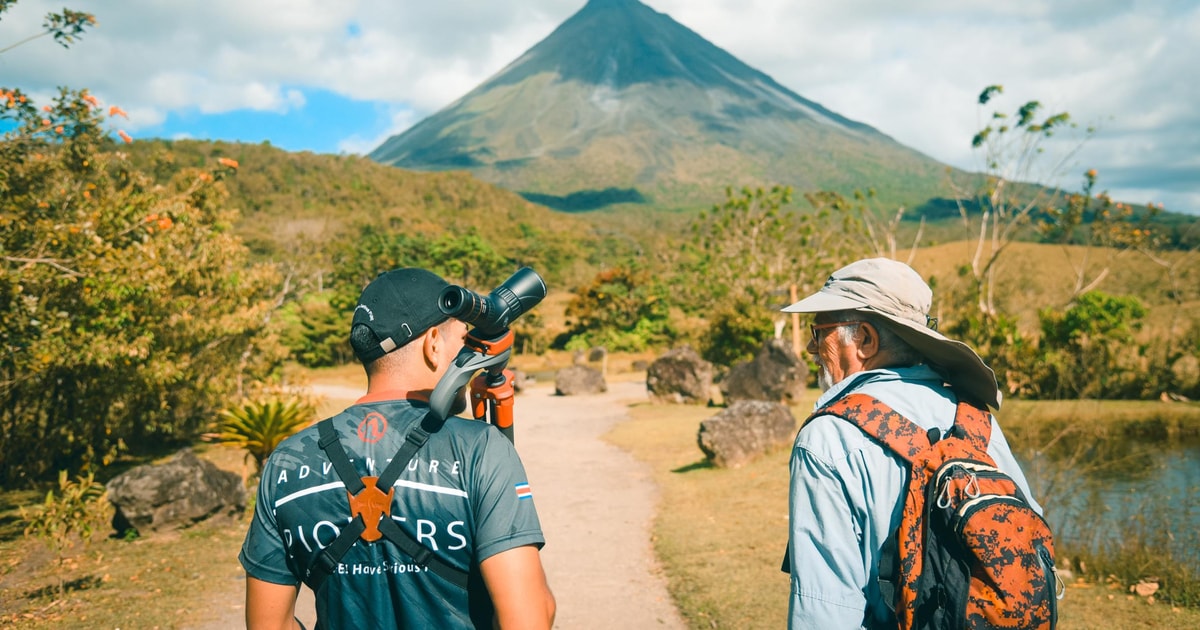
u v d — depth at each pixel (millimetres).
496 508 1439
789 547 1629
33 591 6406
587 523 8891
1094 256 70062
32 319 8180
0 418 10758
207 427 16688
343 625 1456
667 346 61562
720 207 47438
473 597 1453
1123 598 5262
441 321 1612
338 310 60844
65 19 7418
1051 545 1518
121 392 11211
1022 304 33438
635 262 93688
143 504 8156
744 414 11984
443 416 1460
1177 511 7668
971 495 1457
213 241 13758
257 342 17000
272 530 1509
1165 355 18016
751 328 28766
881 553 1513
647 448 14281
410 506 1436
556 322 86188
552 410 22391
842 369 1856
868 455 1555
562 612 5902
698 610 5684
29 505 9953
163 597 6270
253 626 1515
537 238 146625
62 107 8758
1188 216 130500
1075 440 11484
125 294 9305
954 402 1684
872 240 38281
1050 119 27391
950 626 1411
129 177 10227
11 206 8422
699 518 8664
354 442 1487
